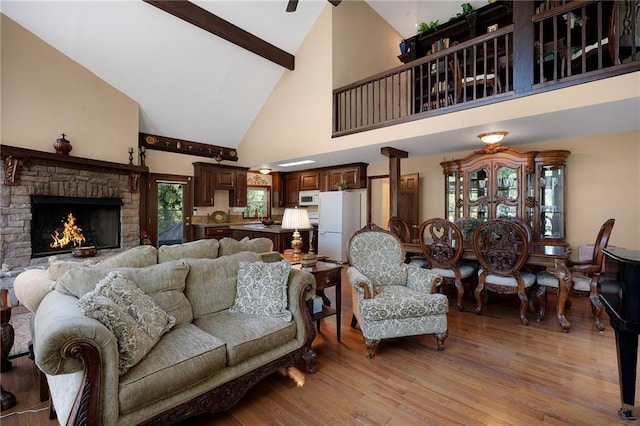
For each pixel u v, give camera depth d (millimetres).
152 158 5949
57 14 3846
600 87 2691
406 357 2480
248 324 2020
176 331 1854
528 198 4172
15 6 3670
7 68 3775
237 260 2484
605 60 3502
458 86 4016
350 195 6598
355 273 2762
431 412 1803
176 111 5734
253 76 5738
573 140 4223
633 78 2557
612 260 1858
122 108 5012
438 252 3686
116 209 5035
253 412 1819
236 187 7219
